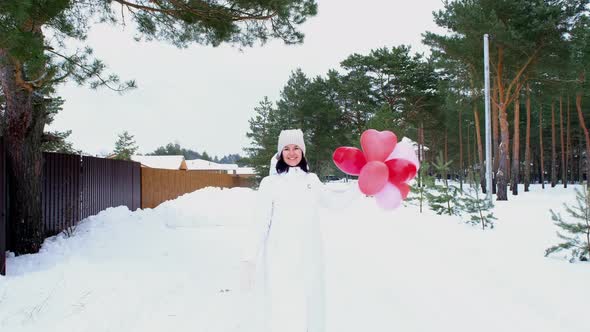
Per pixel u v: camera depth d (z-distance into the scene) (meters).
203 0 9.47
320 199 3.55
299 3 10.23
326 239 9.59
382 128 26.30
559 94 32.69
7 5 5.33
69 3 6.98
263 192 3.46
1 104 15.44
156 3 9.53
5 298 4.96
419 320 4.25
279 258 3.33
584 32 23.48
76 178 10.31
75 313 4.61
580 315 4.20
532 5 23.92
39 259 6.97
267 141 49.47
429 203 14.28
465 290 5.21
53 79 7.05
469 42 25.12
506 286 5.32
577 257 6.81
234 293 5.41
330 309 4.65
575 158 64.69
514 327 3.98
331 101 48.62
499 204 20.08
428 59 44.41
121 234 9.73
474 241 8.79
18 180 7.34
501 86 25.30
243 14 10.27
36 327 4.21
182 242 9.62
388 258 7.29
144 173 17.91
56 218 9.19
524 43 23.62
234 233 11.39
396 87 44.75
